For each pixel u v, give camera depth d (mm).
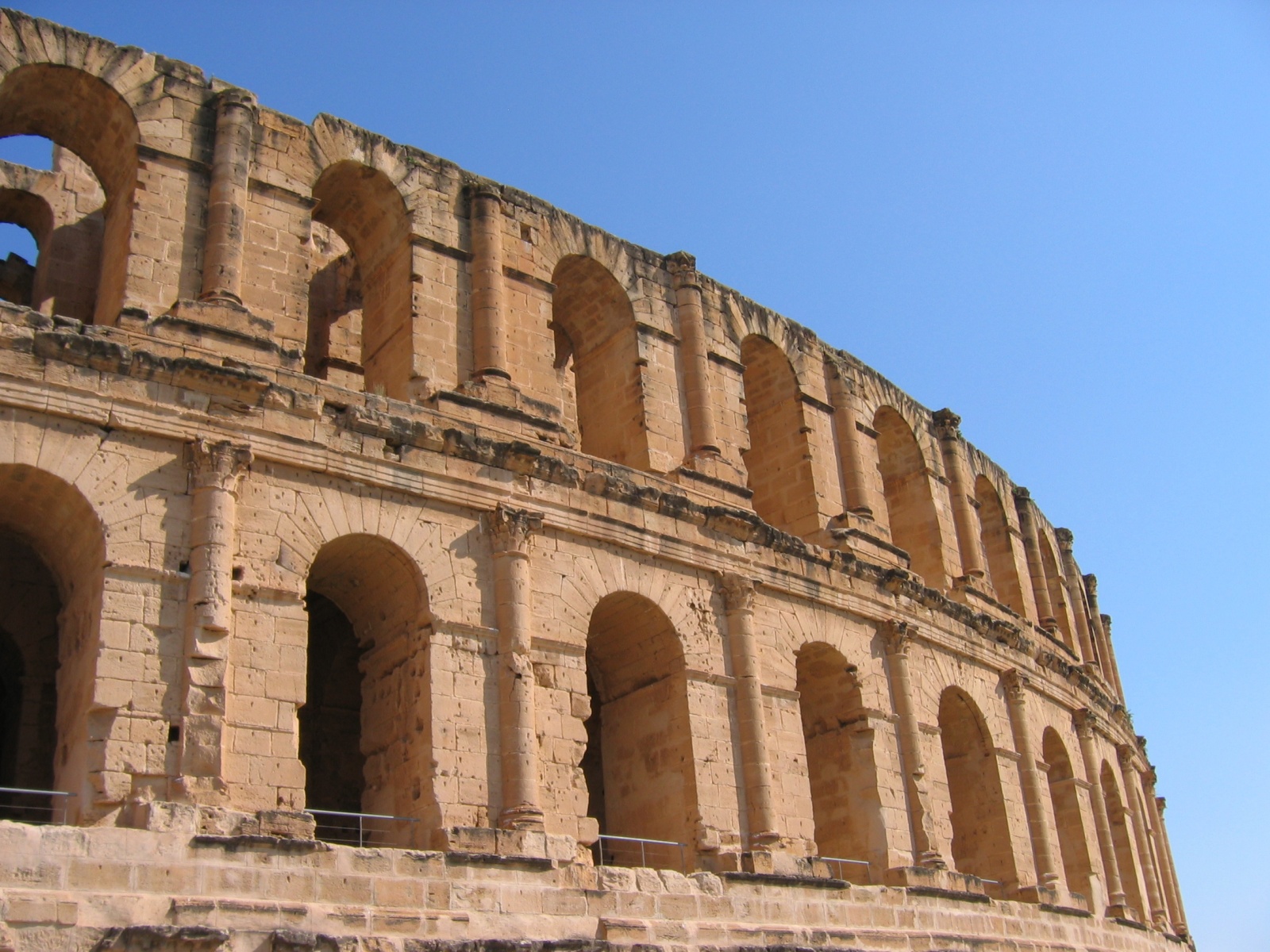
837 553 46656
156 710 30000
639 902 34812
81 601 31766
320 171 39656
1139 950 58969
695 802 38750
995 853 51969
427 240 40969
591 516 39219
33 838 26953
